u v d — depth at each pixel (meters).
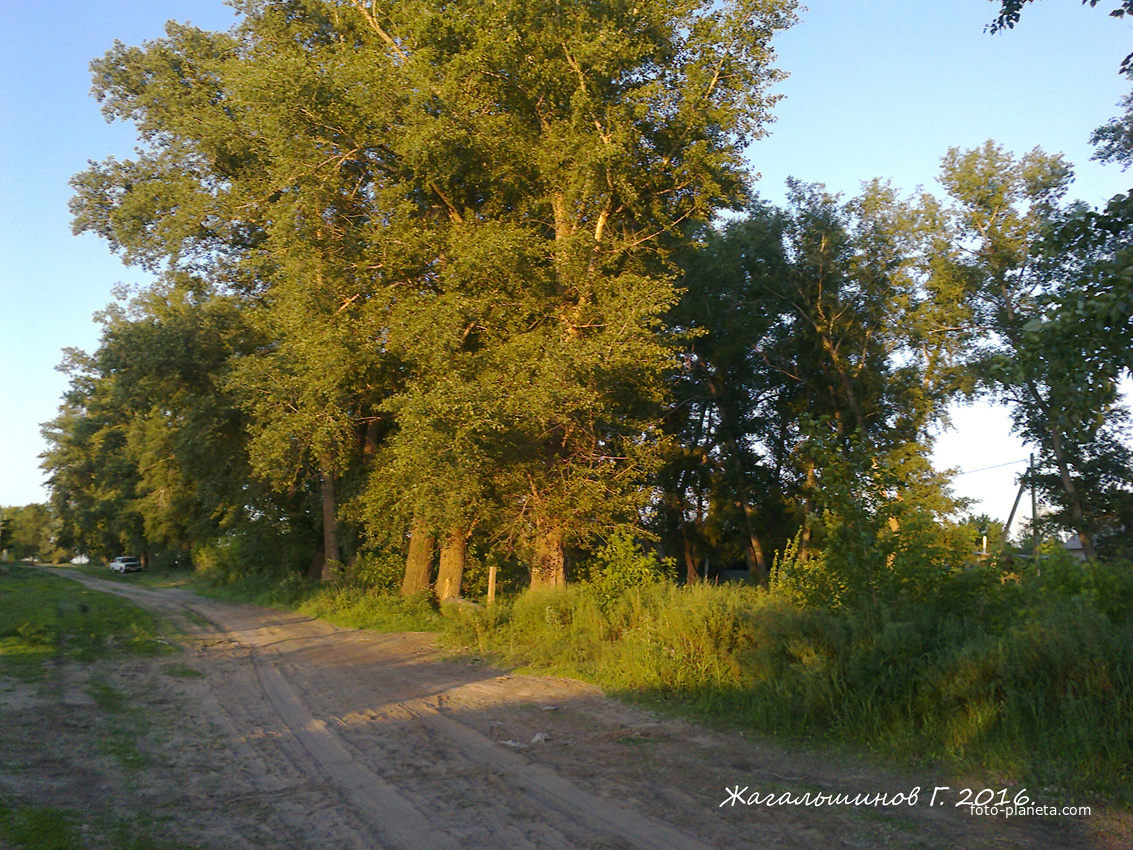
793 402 43.19
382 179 21.77
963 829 5.64
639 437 21.83
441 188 21.58
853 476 10.26
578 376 18.58
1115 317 6.86
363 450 29.20
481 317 19.58
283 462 23.34
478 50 18.95
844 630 8.94
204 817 5.98
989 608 9.66
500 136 20.20
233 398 28.03
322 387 20.38
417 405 17.33
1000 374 7.62
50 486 85.06
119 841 5.27
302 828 5.80
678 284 37.19
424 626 20.48
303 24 24.95
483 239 19.28
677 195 21.38
